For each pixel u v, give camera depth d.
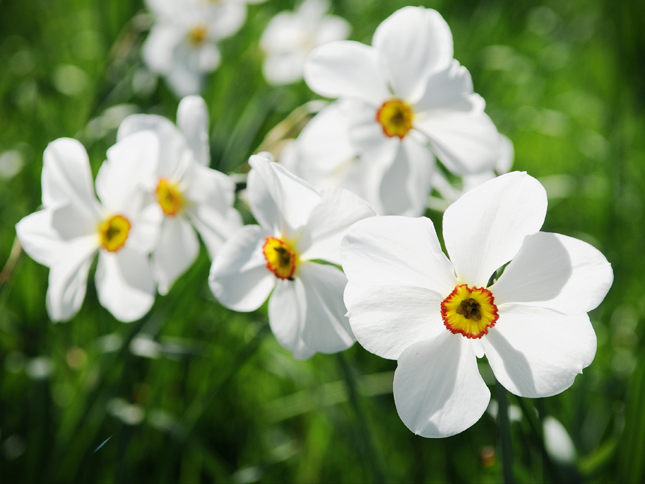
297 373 0.50
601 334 0.54
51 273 0.43
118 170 0.43
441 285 0.38
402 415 0.37
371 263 0.37
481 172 0.44
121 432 0.46
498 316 0.37
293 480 0.52
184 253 0.45
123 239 0.44
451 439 0.52
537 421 0.42
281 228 0.40
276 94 0.59
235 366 0.47
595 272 0.36
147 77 0.70
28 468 0.48
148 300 0.44
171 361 0.52
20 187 0.62
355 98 0.45
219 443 0.53
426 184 0.45
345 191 0.39
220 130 0.62
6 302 0.52
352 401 0.44
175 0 0.70
